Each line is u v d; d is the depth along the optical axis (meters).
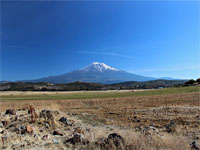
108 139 5.97
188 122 11.77
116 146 5.58
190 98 31.28
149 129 8.77
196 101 26.44
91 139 6.57
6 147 5.66
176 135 7.63
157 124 11.66
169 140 6.02
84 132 8.12
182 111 16.36
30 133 7.50
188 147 5.63
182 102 26.02
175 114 15.15
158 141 5.84
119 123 12.45
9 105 28.19
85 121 13.63
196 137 7.51
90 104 31.47
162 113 16.06
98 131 8.56
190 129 9.54
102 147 5.66
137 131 9.01
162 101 29.12
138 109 20.17
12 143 6.08
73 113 18.52
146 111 18.03
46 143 6.20
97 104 30.78
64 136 7.59
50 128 9.05
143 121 13.02
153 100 31.77
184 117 13.61
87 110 21.78
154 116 14.98
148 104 25.86
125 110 19.95
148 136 6.33
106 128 10.65
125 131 8.48
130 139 5.97
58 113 12.97
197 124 11.00
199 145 5.87
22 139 6.58
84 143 6.20
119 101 34.19
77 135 6.56
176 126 9.74
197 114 14.60
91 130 8.85
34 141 6.46
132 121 13.18
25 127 8.01
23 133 7.46
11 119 10.44
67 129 9.48
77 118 15.04
